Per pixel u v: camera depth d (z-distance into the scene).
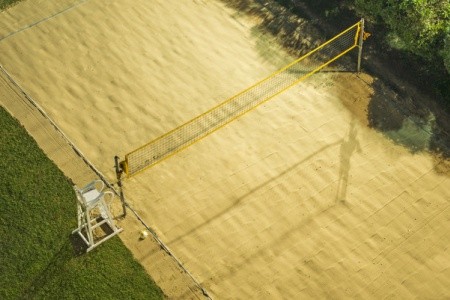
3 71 15.91
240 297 12.37
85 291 12.20
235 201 13.79
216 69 16.38
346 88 16.22
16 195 13.48
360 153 14.88
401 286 12.68
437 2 15.95
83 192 12.12
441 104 16.03
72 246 12.80
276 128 15.20
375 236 13.41
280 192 14.01
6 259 12.52
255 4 18.12
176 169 14.24
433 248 13.30
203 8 17.97
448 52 15.38
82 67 16.19
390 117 15.69
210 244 13.09
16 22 17.11
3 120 14.80
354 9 17.67
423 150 15.09
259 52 16.91
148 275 12.55
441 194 14.25
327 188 14.16
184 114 15.33
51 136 14.62
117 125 15.00
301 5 18.03
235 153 14.63
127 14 17.59
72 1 17.75
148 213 13.48
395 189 14.26
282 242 13.20
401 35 16.30
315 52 16.91
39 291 12.14
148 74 16.14
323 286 12.60
